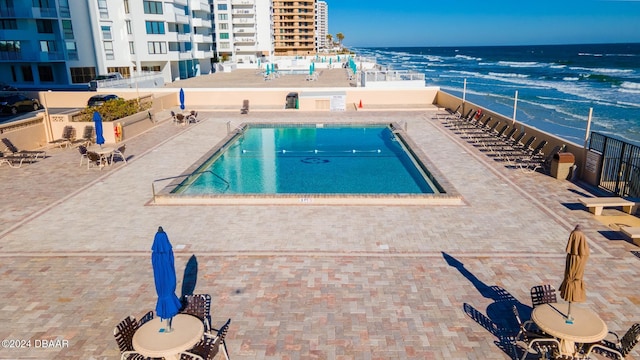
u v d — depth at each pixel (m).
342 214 13.92
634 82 66.25
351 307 9.05
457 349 7.80
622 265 10.62
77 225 13.42
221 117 32.69
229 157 23.05
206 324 8.08
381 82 41.03
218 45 95.31
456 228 12.86
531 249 11.56
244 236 12.45
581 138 31.92
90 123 24.22
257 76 62.16
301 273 10.41
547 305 7.77
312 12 133.00
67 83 54.22
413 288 9.73
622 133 33.50
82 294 9.68
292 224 13.21
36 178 18.20
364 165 21.44
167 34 58.31
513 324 8.48
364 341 8.01
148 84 47.69
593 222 13.23
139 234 12.74
